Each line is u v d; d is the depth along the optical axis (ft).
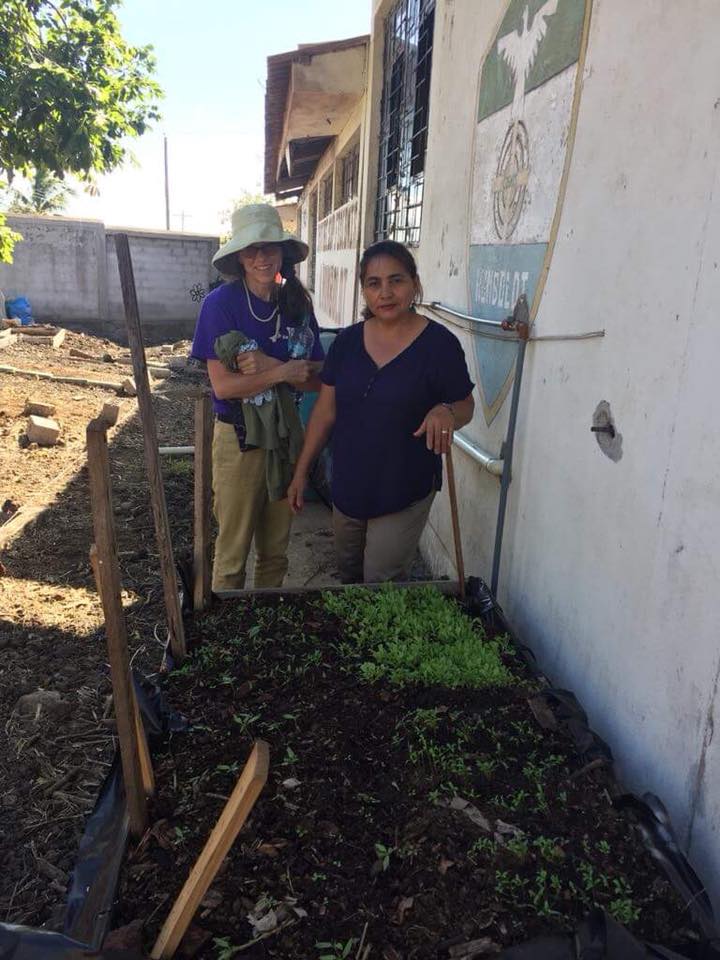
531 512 9.79
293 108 26.07
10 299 57.52
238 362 10.07
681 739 6.28
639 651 6.98
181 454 24.25
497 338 11.11
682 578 6.29
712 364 5.87
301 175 54.60
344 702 7.85
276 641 9.09
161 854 5.94
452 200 14.06
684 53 6.27
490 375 11.57
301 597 10.30
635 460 7.07
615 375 7.47
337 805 6.40
